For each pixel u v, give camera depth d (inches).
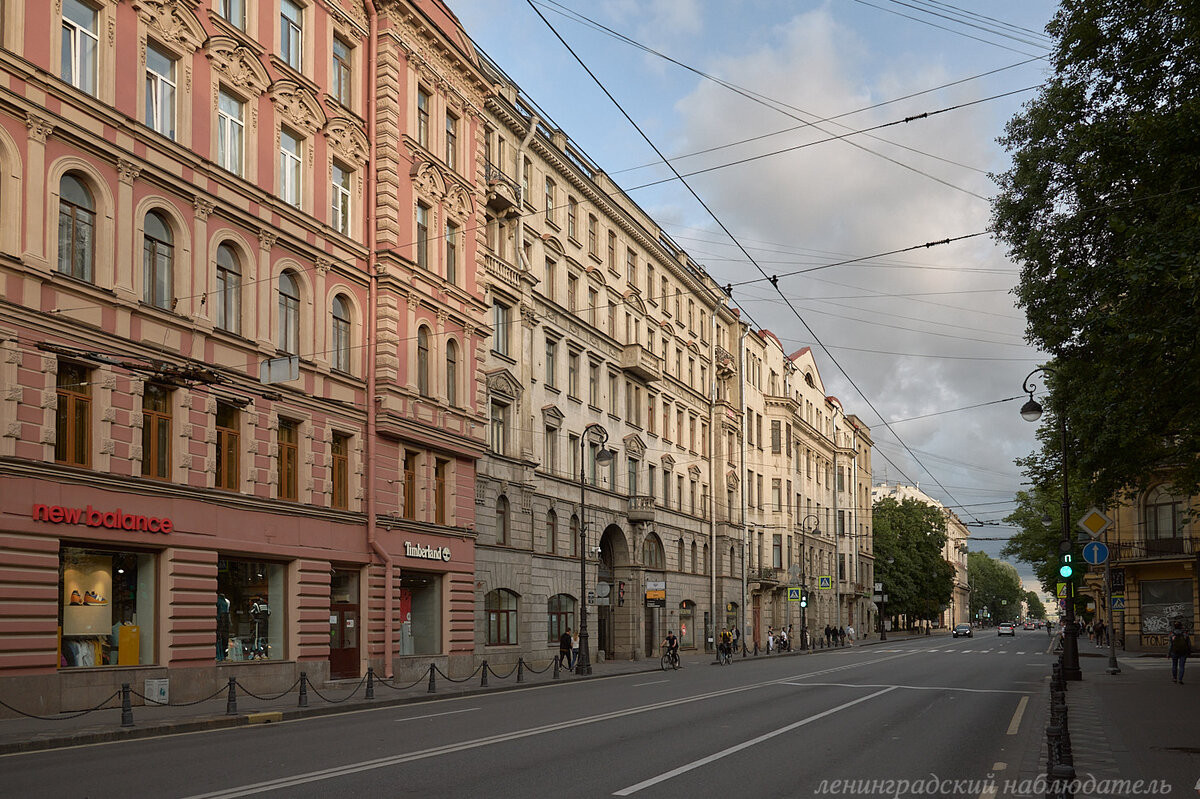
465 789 450.0
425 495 1344.7
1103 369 898.1
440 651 1376.7
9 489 783.7
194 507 959.6
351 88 1263.5
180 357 944.9
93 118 876.6
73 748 636.1
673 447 2326.5
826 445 3703.3
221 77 1034.1
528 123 1705.2
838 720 764.6
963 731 695.1
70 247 860.6
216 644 993.5
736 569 2640.3
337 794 435.5
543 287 1759.4
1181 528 2144.4
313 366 1139.3
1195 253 695.1
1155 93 840.9
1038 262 973.8
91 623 863.1
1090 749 594.6
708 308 2635.3
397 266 1290.6
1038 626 7313.0
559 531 1759.4
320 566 1132.5
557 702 946.1
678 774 499.5
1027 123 986.7
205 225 995.3
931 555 4549.7
